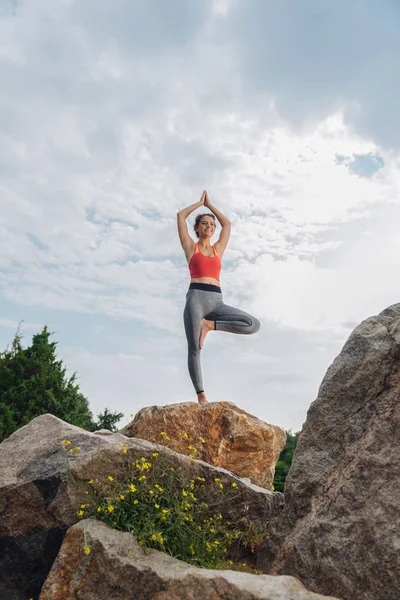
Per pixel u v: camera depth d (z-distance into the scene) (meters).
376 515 4.06
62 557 4.37
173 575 3.91
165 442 7.64
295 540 4.47
